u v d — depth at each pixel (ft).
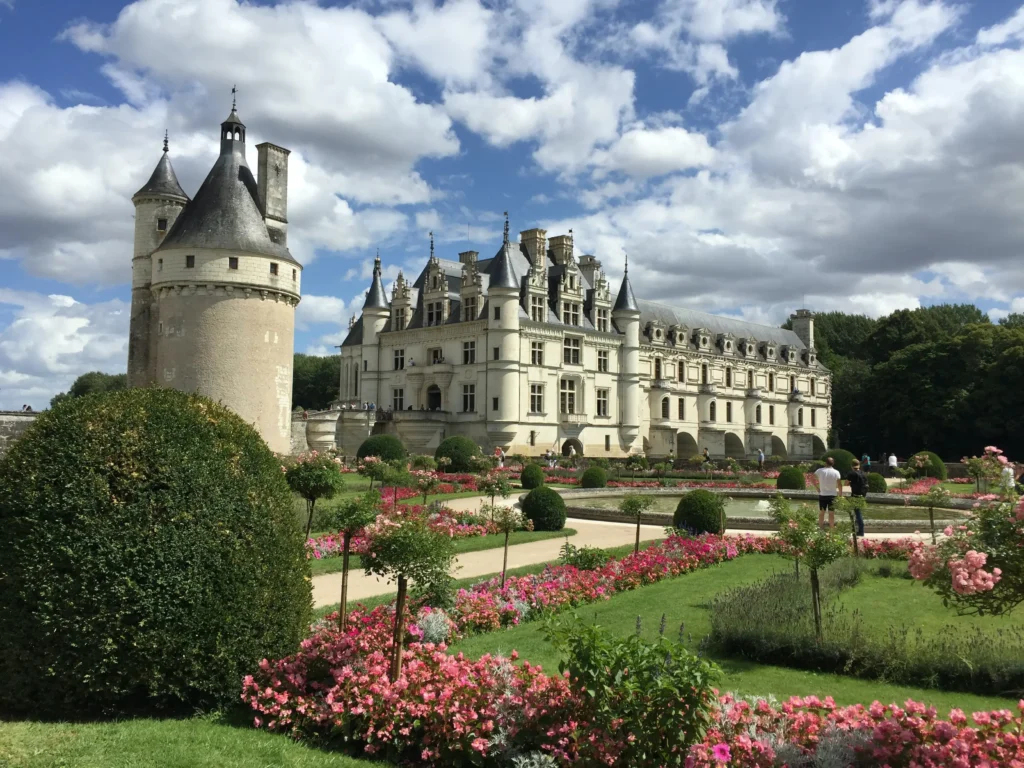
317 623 36.60
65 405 31.07
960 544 24.38
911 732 23.15
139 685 28.86
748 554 73.15
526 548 74.64
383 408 247.29
